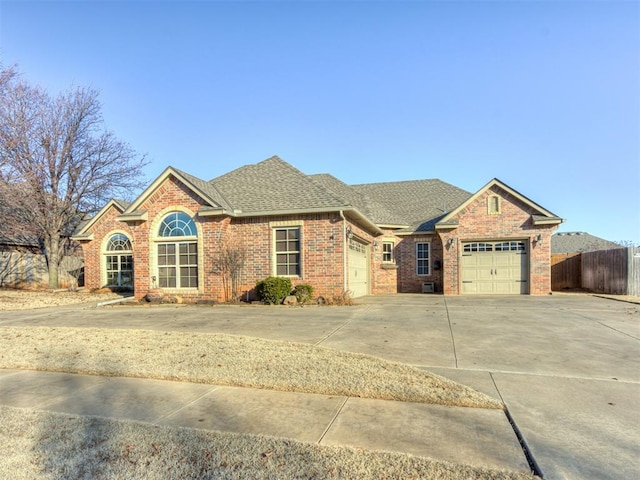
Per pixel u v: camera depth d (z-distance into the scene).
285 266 16.25
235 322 11.01
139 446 3.96
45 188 22.48
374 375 5.95
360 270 19.52
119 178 24.64
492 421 4.51
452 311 12.71
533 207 19.14
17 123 20.80
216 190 18.05
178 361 6.83
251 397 5.34
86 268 23.84
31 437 4.21
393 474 3.39
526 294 19.30
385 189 26.44
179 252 16.91
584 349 7.63
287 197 16.77
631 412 4.70
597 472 3.43
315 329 9.77
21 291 21.81
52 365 6.80
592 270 21.25
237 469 3.51
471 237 19.80
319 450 3.81
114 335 9.08
